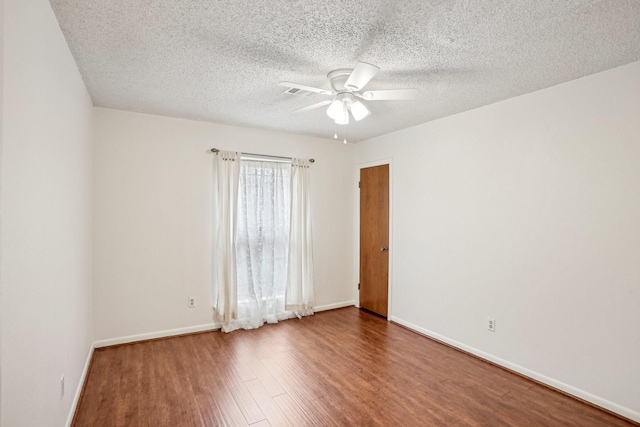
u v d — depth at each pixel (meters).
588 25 1.84
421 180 3.92
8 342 1.14
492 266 3.15
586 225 2.50
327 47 2.11
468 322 3.36
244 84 2.74
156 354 3.25
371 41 2.03
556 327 2.67
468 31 1.91
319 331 3.96
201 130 3.87
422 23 1.83
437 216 3.71
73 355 2.28
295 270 4.45
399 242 4.23
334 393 2.59
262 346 3.49
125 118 3.47
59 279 1.86
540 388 2.68
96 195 3.33
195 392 2.58
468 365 3.08
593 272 2.46
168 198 3.69
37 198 1.46
